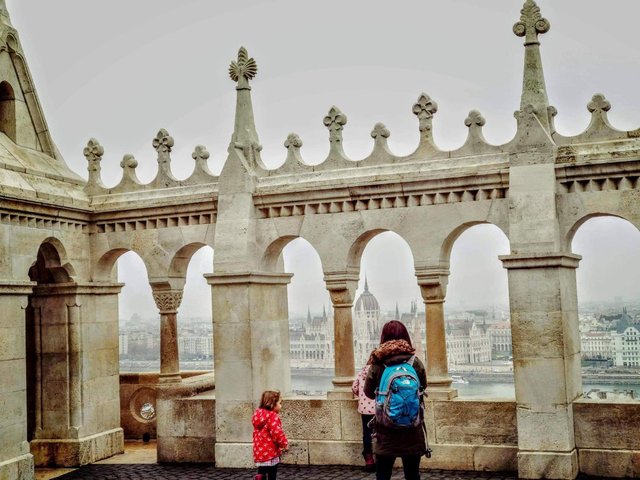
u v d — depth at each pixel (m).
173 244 15.28
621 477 12.16
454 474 12.79
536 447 12.32
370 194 13.79
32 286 14.00
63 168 16.08
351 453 13.77
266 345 14.65
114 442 15.92
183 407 14.95
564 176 12.59
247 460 14.14
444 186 13.28
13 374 13.55
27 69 15.95
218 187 14.80
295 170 14.56
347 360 14.09
